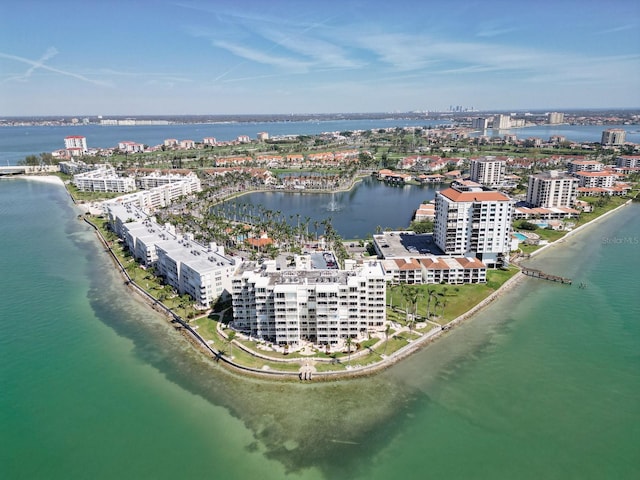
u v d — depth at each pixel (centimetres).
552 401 15462
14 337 19888
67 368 17575
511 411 14975
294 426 14350
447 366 17475
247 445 13575
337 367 17112
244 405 15362
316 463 12888
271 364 17375
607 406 15200
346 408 15162
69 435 14038
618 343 19025
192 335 19862
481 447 13462
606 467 12738
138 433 14100
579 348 18675
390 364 17538
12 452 13400
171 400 15662
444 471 12600
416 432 14062
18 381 16738
